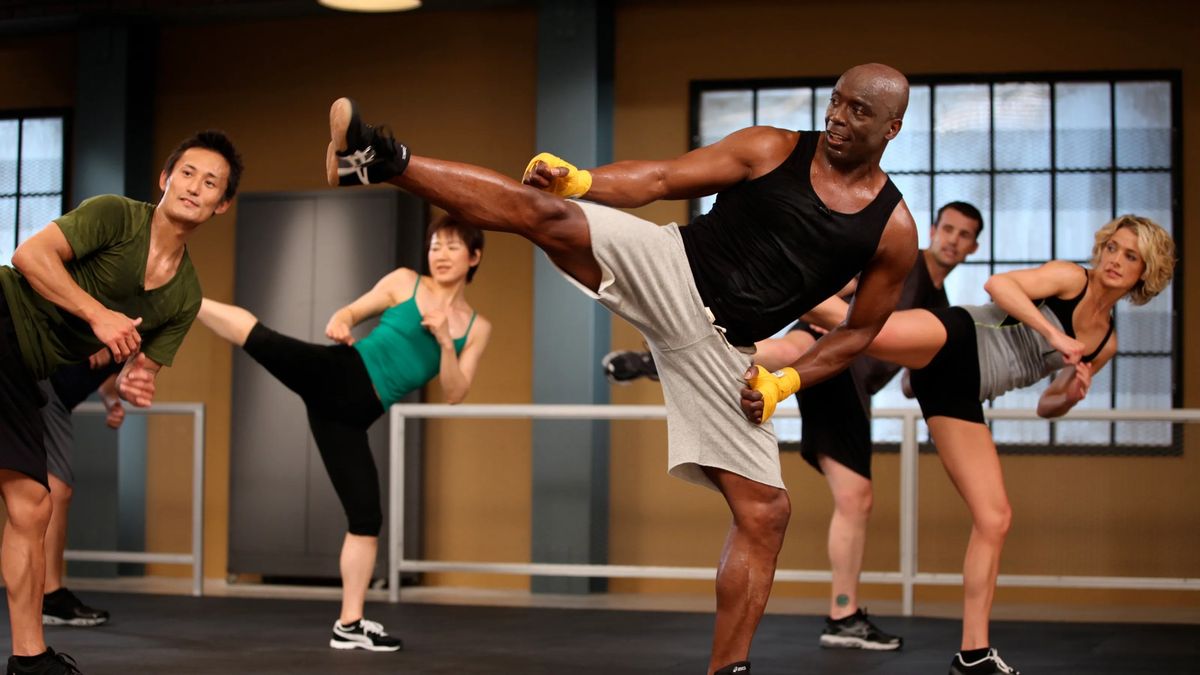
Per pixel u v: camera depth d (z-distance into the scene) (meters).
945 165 6.80
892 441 6.66
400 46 7.37
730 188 2.90
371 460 4.63
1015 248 6.72
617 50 7.07
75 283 3.29
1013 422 6.47
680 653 4.52
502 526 7.02
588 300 6.75
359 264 7.03
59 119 7.80
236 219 7.26
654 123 7.04
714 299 2.84
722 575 3.10
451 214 2.62
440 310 4.69
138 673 3.96
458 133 7.27
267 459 7.08
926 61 6.80
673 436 3.04
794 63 6.93
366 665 4.16
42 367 3.39
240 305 7.16
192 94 7.62
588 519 6.63
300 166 7.46
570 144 6.80
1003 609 6.16
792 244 2.83
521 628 5.18
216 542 7.36
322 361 4.50
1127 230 3.96
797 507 6.55
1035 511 5.89
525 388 7.11
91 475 7.30
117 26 7.45
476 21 7.27
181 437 7.34
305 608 5.73
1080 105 6.69
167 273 3.55
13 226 7.83
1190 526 5.81
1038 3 6.73
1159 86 6.62
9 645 4.50
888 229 2.88
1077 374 3.92
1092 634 5.08
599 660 4.35
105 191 7.45
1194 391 6.50
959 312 3.91
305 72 7.48
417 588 6.94
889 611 6.07
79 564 7.31
